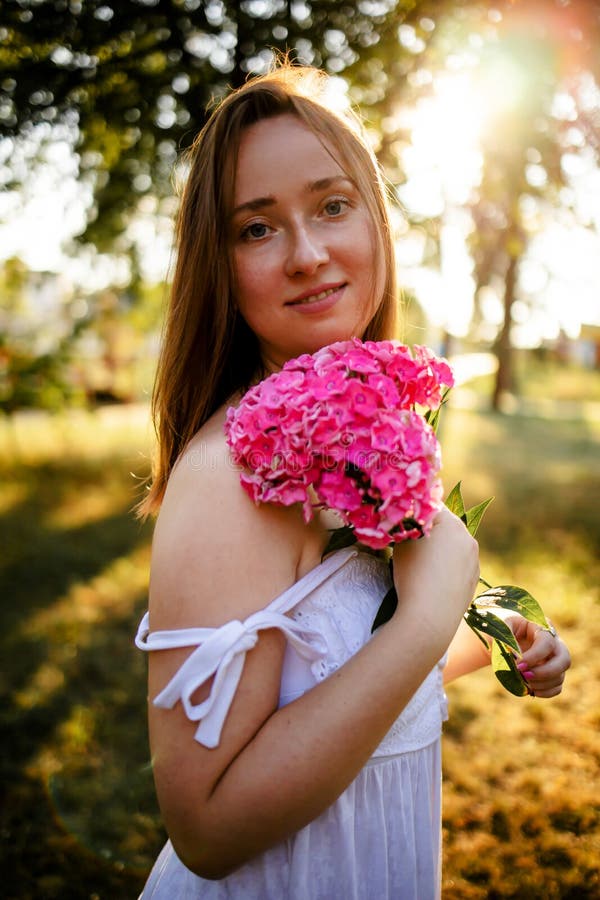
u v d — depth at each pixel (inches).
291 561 42.5
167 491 44.6
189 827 37.8
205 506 40.6
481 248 331.6
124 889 103.0
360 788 46.1
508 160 240.5
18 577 222.5
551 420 685.9
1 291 384.2
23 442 440.8
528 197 262.5
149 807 118.9
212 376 53.2
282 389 40.6
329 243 46.4
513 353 1026.1
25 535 266.5
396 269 56.7
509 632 48.8
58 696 151.3
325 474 39.1
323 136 46.4
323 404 39.3
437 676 52.4
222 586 39.3
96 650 172.7
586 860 106.7
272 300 47.4
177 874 48.8
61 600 203.9
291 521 42.5
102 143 271.9
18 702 148.3
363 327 50.1
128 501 317.7
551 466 414.6
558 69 205.6
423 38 222.5
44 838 112.0
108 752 133.1
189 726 37.8
